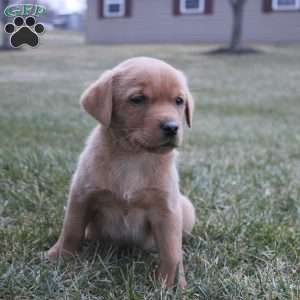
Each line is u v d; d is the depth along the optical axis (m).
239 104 3.52
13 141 2.00
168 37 8.19
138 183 1.22
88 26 8.63
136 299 1.14
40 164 1.69
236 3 6.51
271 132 2.55
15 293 1.15
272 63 5.78
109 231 1.29
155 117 1.19
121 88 1.22
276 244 1.34
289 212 1.52
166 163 1.23
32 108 2.96
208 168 1.82
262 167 1.86
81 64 5.61
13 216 1.42
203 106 3.39
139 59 1.25
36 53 6.69
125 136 1.22
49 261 1.24
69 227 1.25
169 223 1.22
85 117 2.68
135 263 1.25
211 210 1.51
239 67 5.50
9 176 1.61
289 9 7.53
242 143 2.25
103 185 1.22
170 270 1.21
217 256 1.29
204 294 1.16
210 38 7.95
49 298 1.14
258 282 1.21
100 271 1.21
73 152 1.86
